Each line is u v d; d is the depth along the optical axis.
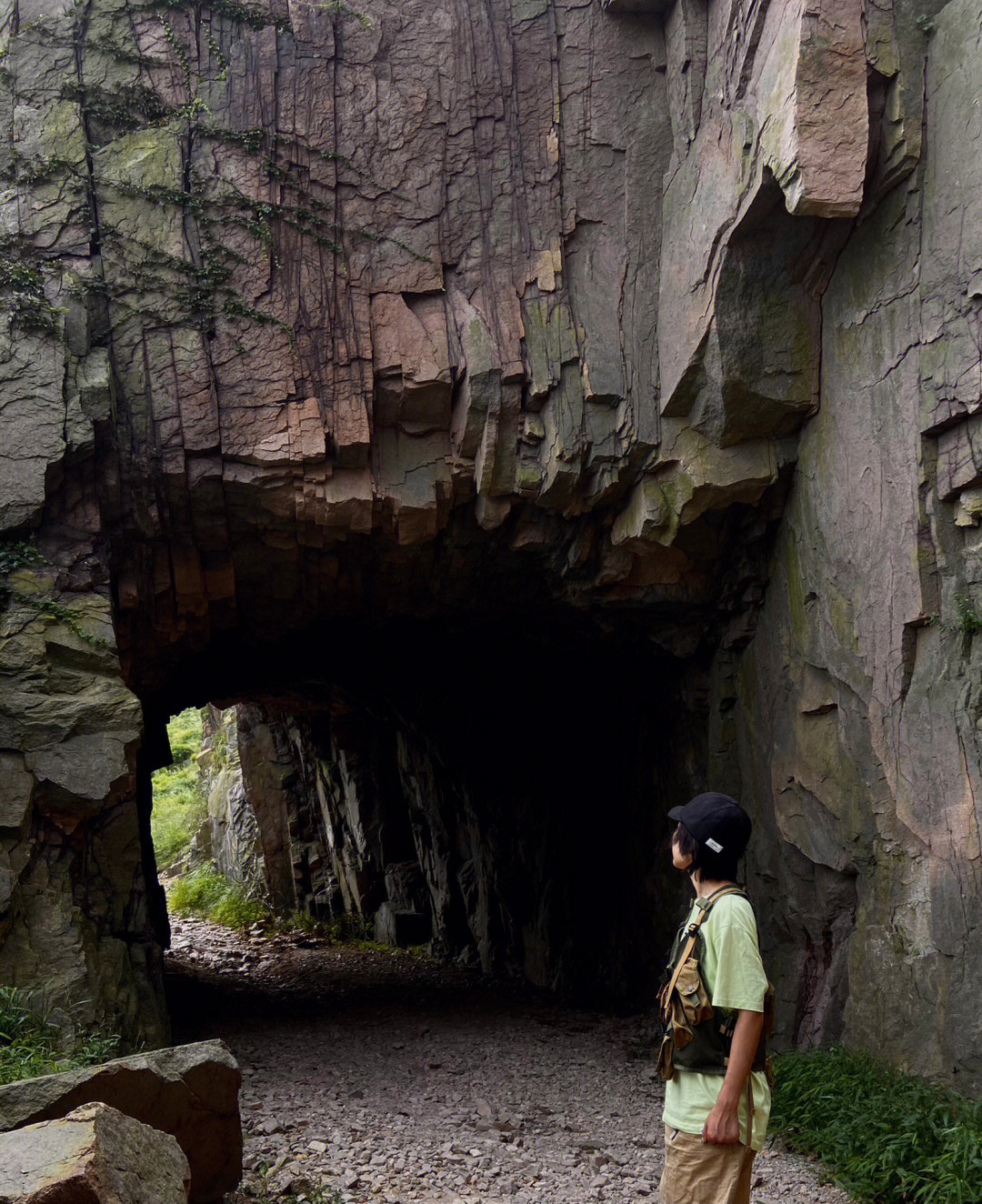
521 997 13.51
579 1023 11.63
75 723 7.88
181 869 25.86
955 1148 5.63
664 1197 3.25
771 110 7.55
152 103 9.08
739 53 8.09
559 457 9.24
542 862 14.38
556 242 9.44
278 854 21.73
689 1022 3.28
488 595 11.10
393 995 13.73
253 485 9.11
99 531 8.73
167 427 8.91
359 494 9.28
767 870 9.49
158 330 8.98
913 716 7.34
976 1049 6.45
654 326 9.36
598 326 9.36
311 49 9.30
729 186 8.14
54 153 8.80
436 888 17.88
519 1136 6.99
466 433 9.36
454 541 10.25
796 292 8.45
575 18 9.59
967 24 7.02
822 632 8.49
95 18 9.02
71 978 7.37
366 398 9.15
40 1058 6.29
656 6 9.41
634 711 12.59
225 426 9.02
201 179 9.08
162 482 9.02
